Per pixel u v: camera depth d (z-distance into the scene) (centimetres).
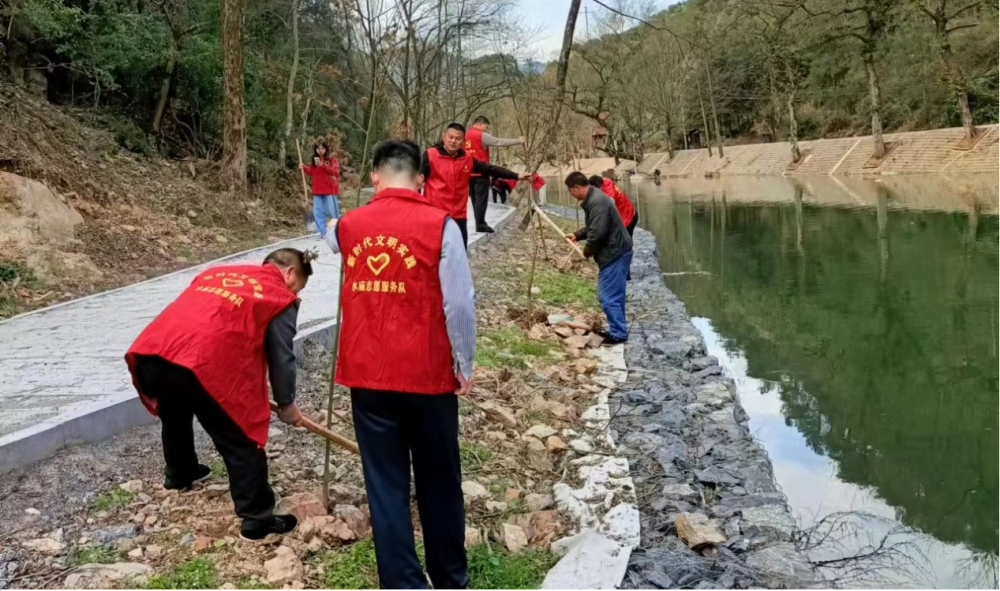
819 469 527
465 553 306
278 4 2272
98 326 643
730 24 4653
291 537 336
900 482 503
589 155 5753
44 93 1228
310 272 372
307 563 320
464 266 280
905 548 402
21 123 1019
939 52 3080
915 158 3200
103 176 1105
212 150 1605
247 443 324
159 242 1021
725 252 1520
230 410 317
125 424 424
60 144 1077
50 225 873
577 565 324
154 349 315
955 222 1644
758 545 371
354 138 2564
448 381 284
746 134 5256
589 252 757
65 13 1144
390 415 286
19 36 1188
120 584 295
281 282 349
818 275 1224
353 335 287
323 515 354
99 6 1316
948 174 2870
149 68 1400
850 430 597
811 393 690
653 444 493
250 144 1828
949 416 627
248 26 2127
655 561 338
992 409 638
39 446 374
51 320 671
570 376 647
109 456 397
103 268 888
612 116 5459
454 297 275
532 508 396
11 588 294
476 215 1183
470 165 705
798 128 4488
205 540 328
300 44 2341
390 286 279
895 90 3681
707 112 5231
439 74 2191
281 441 432
